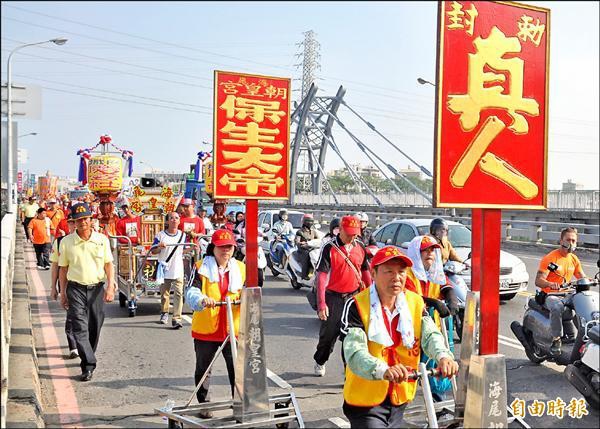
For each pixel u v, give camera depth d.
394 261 3.68
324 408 5.81
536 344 7.02
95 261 6.79
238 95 5.12
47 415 5.60
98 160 13.73
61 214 17.92
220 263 5.37
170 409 4.96
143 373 7.00
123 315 10.40
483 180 3.69
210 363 5.13
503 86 3.72
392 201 46.56
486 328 3.77
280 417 4.85
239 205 22.94
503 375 3.75
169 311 10.70
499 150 3.72
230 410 5.61
